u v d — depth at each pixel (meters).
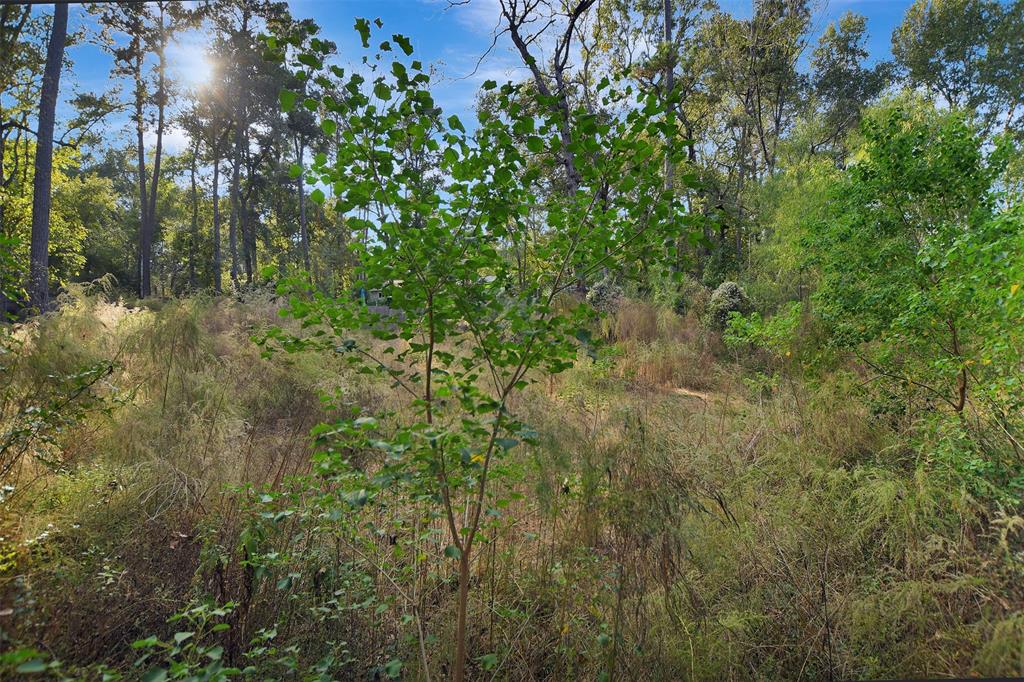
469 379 2.10
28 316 5.41
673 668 2.39
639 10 15.88
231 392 5.23
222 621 2.36
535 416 3.05
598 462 2.65
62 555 2.42
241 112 27.23
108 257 32.09
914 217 4.82
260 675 2.23
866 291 4.95
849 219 4.95
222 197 41.50
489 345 2.08
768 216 14.01
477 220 2.06
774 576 2.84
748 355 7.84
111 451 3.65
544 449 2.64
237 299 10.47
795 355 5.67
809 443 4.42
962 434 3.70
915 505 3.13
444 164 2.00
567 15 11.34
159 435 4.02
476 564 2.97
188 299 7.09
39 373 3.61
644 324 9.96
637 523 2.53
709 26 18.88
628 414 2.96
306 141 28.69
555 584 2.68
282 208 34.94
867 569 3.01
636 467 2.67
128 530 2.78
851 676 2.40
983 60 18.36
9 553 2.21
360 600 2.59
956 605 2.59
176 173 33.56
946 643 2.44
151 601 2.45
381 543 2.96
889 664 2.44
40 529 2.51
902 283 4.70
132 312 7.69
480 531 2.88
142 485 3.14
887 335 4.68
